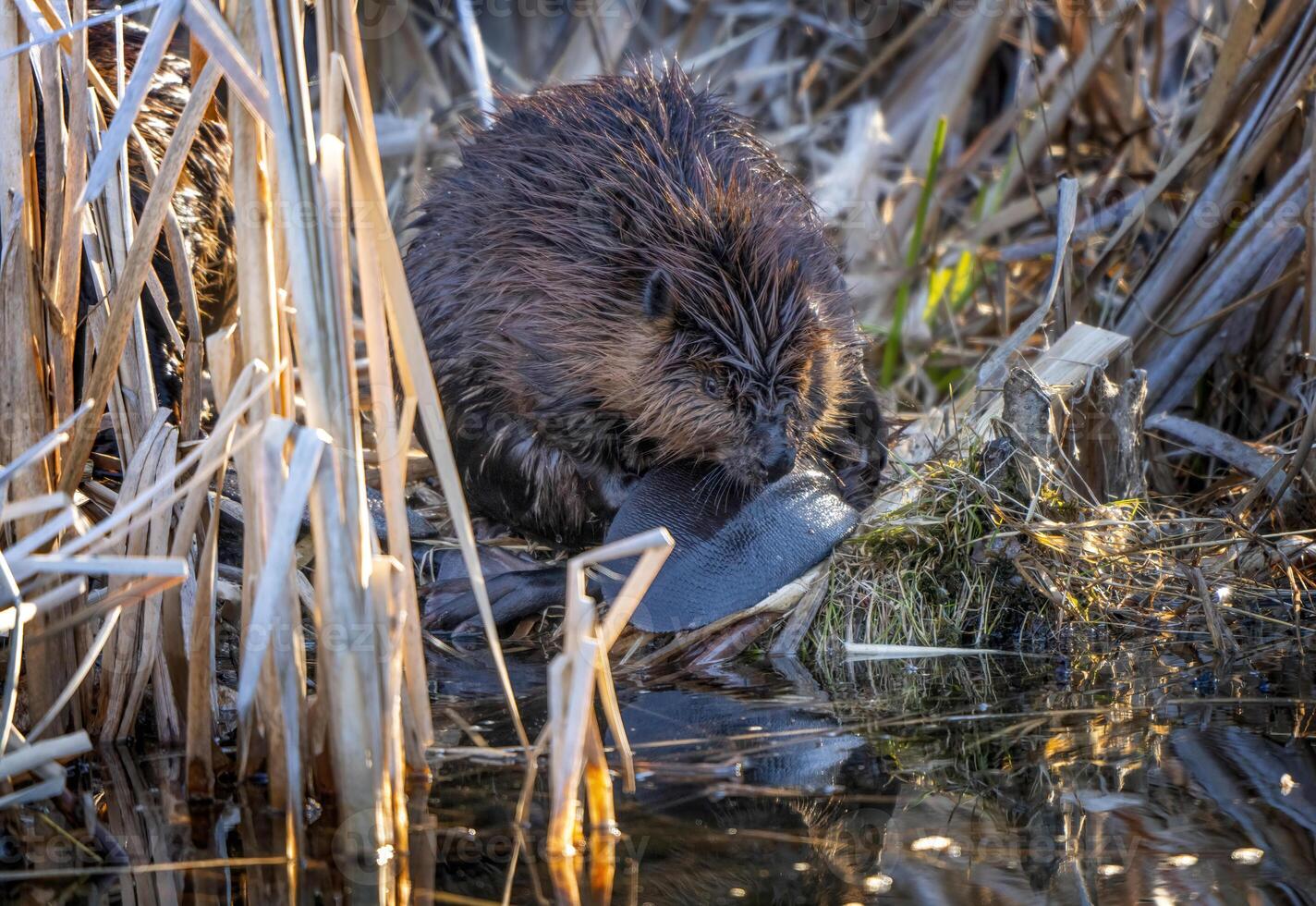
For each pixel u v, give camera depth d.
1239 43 10.73
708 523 8.48
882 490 9.70
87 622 6.66
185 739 6.79
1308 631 8.24
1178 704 7.06
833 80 16.06
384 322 5.78
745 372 8.66
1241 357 10.84
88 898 5.16
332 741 5.64
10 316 6.35
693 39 16.16
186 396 7.37
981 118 15.70
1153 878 5.08
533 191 8.80
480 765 6.36
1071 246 11.11
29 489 6.43
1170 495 10.23
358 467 5.61
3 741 5.63
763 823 5.69
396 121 13.95
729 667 8.02
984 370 10.12
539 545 9.79
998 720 6.87
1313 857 5.21
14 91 6.33
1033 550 8.59
